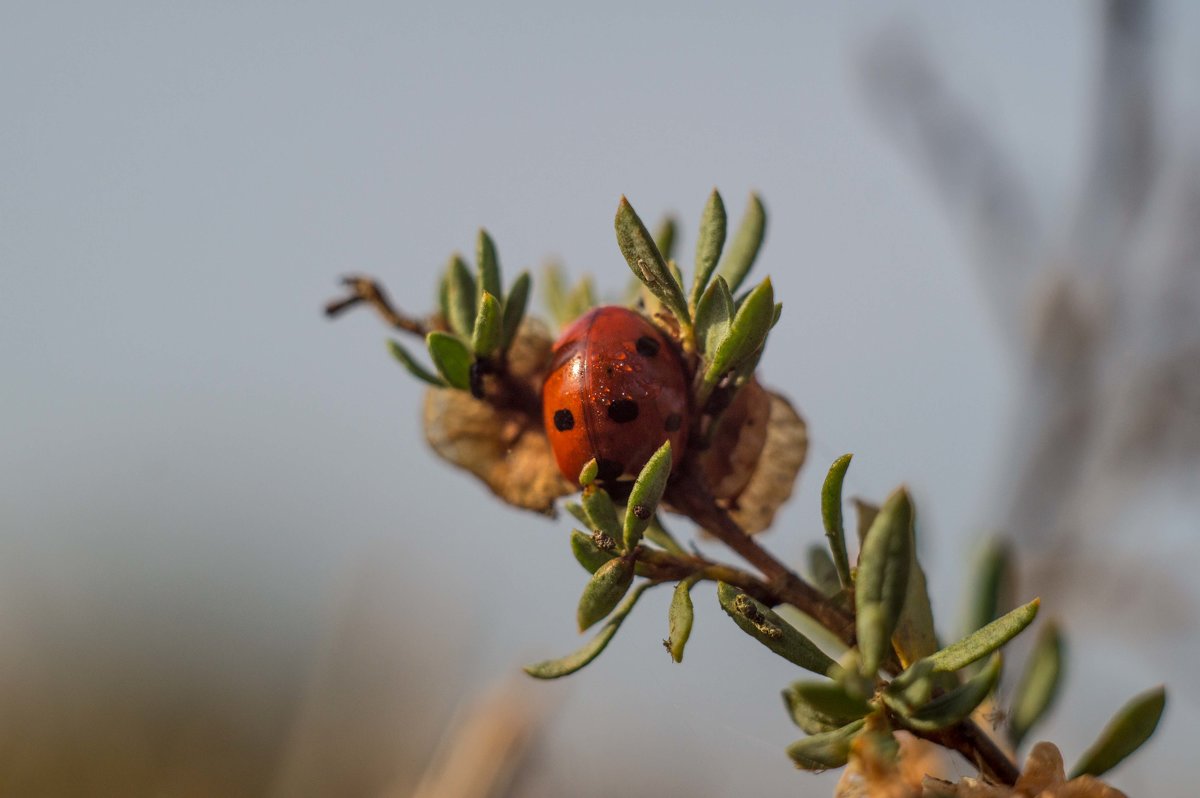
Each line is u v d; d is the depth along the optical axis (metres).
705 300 0.12
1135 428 0.16
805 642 0.12
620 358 0.12
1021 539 0.16
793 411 0.12
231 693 0.34
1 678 0.31
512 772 0.15
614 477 0.12
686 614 0.12
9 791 0.30
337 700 0.20
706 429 0.12
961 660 0.11
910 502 0.11
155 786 0.31
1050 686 0.13
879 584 0.11
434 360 0.12
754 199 0.12
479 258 0.12
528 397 0.12
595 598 0.12
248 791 0.32
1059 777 0.11
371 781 0.20
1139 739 0.12
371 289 0.13
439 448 0.13
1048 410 0.16
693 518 0.12
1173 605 0.15
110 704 0.32
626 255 0.12
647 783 0.16
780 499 0.12
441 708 0.20
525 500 0.12
